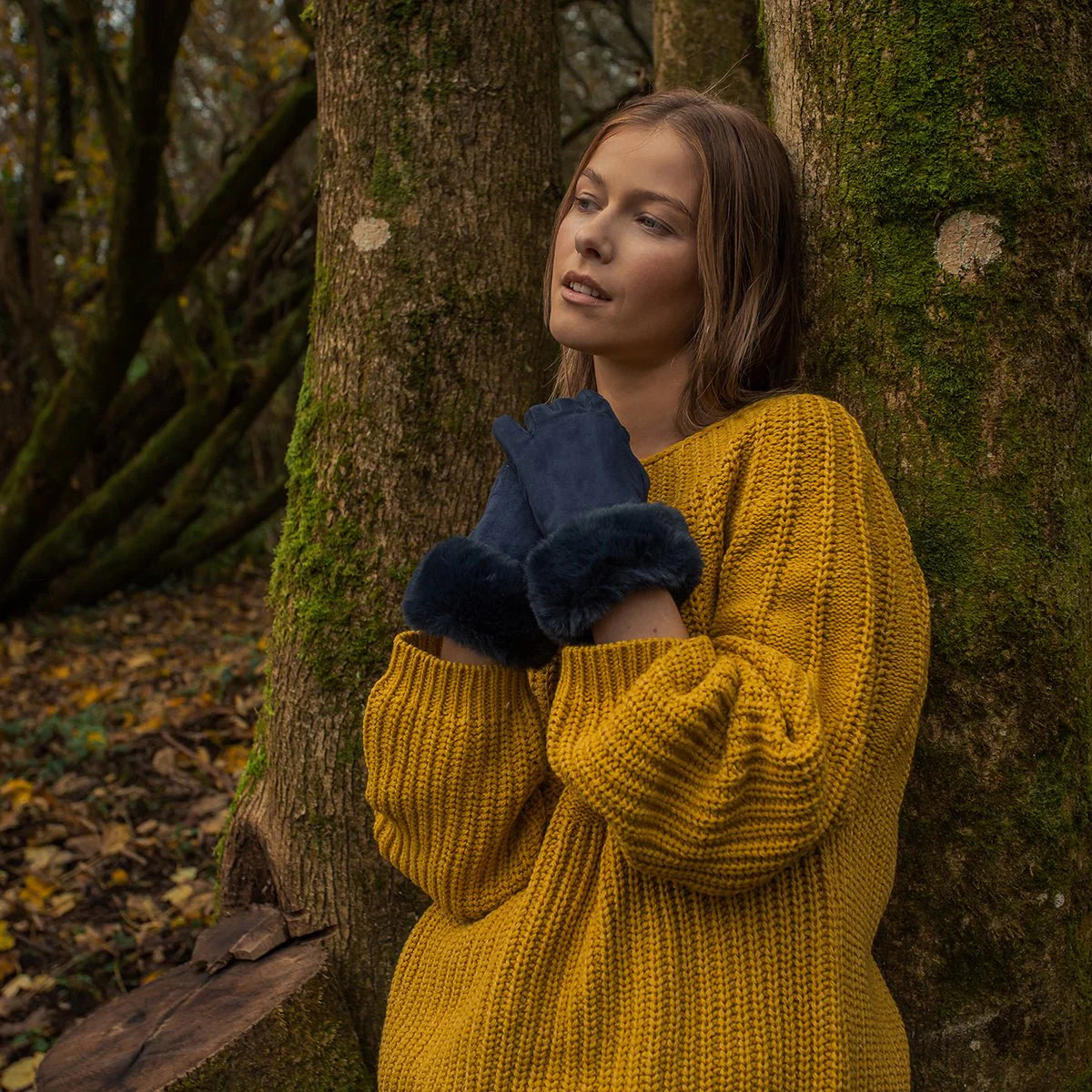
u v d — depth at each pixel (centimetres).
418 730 112
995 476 126
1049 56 121
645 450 130
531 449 109
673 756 94
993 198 122
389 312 178
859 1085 103
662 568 98
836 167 131
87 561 771
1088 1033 137
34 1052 262
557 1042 106
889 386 129
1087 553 132
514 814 112
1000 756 128
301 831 186
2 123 800
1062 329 126
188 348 773
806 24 134
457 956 117
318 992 177
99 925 313
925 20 123
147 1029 168
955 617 128
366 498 179
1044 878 130
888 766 111
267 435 1001
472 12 176
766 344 131
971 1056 132
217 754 433
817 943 101
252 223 958
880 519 111
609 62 720
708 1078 99
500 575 108
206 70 884
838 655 105
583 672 100
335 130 183
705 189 119
